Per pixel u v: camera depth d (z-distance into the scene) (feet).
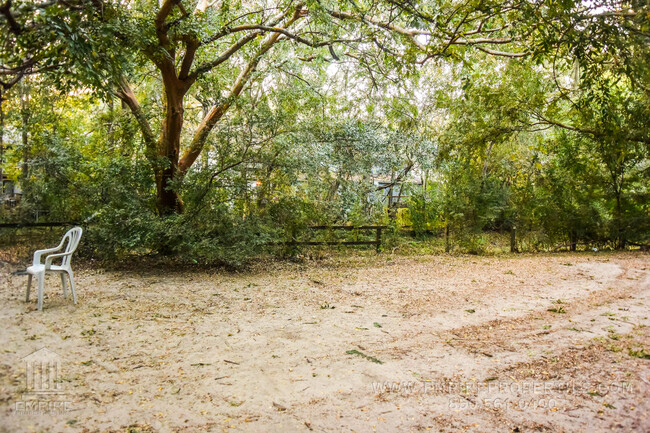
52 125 36.01
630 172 46.88
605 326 18.61
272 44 38.65
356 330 17.90
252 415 10.65
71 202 33.42
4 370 12.30
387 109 48.83
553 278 30.22
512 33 25.39
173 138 33.58
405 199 54.24
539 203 46.37
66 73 17.03
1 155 32.45
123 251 31.65
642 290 26.37
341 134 42.19
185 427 9.98
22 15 14.57
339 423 10.33
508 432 9.93
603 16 21.09
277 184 36.19
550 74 44.68
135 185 33.65
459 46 31.96
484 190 44.96
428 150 49.32
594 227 46.52
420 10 28.43
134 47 22.84
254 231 32.58
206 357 14.52
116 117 36.65
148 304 21.39
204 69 32.27
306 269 33.40
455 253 43.65
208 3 34.94
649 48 21.43
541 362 14.30
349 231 42.24
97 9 19.40
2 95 17.06
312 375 13.16
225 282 27.78
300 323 18.84
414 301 23.24
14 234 30.19
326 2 33.14
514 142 57.21
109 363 13.58
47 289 22.89
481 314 20.63
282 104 38.47
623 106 38.24
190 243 29.91
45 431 9.33
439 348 15.74
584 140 46.06
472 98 44.80
